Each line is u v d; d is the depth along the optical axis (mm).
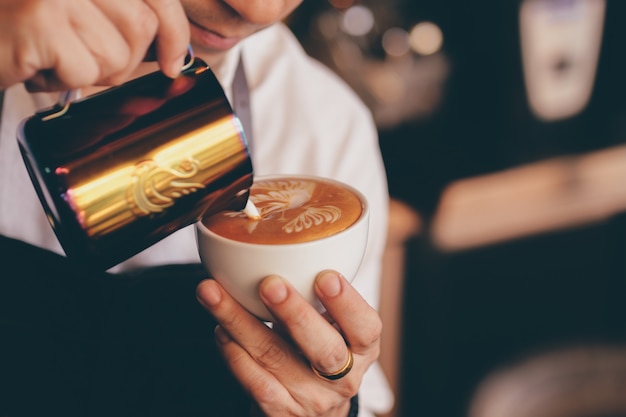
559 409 1413
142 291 623
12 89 668
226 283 485
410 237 1213
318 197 524
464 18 1495
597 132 1504
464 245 1320
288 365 525
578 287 1495
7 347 566
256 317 518
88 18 434
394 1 1504
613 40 1439
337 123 860
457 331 1432
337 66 1387
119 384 590
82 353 586
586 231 1436
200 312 619
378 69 1446
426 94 1513
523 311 1469
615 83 1464
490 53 1475
